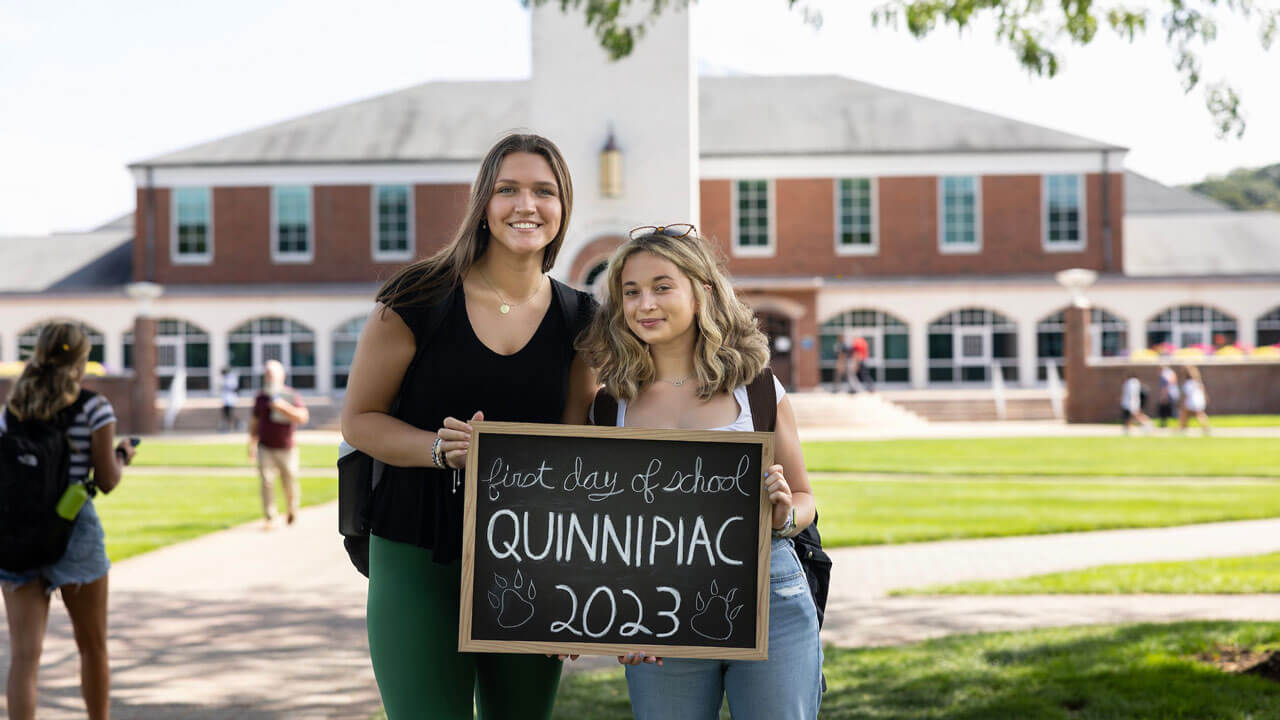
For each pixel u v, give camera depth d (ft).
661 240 10.09
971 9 22.80
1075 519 38.73
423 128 128.98
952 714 15.98
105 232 141.38
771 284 114.42
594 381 11.00
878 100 129.90
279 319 119.34
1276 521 38.45
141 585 28.40
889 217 120.47
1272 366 103.45
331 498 46.88
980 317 118.62
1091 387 99.04
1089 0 23.41
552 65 74.74
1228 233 128.47
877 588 27.12
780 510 9.44
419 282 10.07
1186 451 66.74
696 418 10.13
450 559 9.78
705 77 135.74
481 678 10.94
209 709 17.60
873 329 118.83
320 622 24.17
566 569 9.39
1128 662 18.48
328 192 122.62
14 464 13.87
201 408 104.01
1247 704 15.90
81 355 14.53
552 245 10.59
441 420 10.14
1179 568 28.99
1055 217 120.98
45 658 20.81
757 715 9.66
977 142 121.49
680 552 9.41
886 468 57.67
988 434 85.56
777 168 120.06
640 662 9.86
